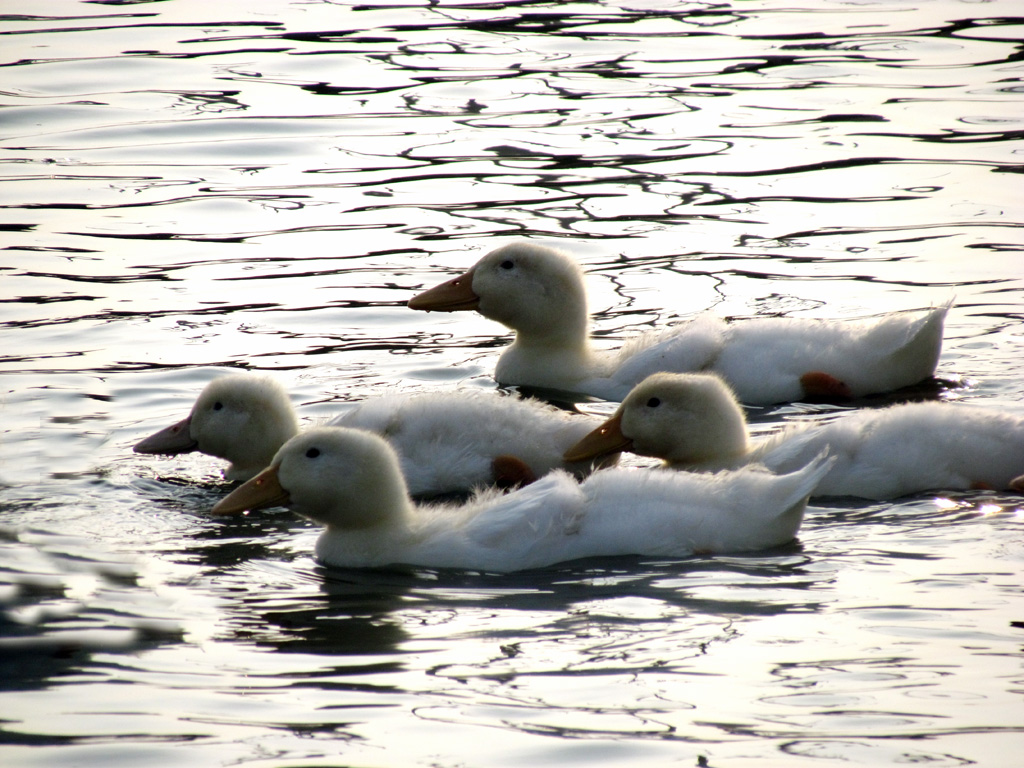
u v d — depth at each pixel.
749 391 14.48
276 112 25.67
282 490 10.88
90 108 25.59
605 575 9.96
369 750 7.39
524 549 10.41
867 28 31.03
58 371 15.18
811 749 7.28
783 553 10.24
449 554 10.48
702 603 9.29
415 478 12.45
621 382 15.12
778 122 24.84
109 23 31.38
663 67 28.27
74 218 20.67
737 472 10.71
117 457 13.07
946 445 11.62
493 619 9.20
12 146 23.73
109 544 10.91
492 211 21.09
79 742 7.50
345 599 9.69
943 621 8.84
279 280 18.42
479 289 15.90
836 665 8.25
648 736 7.46
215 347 16.08
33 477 12.47
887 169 22.42
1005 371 14.81
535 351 15.83
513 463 12.38
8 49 28.95
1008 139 23.56
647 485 10.59
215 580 10.12
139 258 19.16
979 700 7.77
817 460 10.56
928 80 26.98
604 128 24.77
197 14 32.50
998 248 18.92
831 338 14.69
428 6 33.66
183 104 25.95
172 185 22.17
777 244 19.45
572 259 15.95
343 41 30.20
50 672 8.38
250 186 22.25
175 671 8.40
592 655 8.52
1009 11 32.16
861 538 10.52
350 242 19.88
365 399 14.30
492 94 26.66
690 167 22.83
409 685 8.16
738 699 7.86
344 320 17.16
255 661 8.55
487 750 7.37
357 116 25.52
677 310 17.22
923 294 17.39
